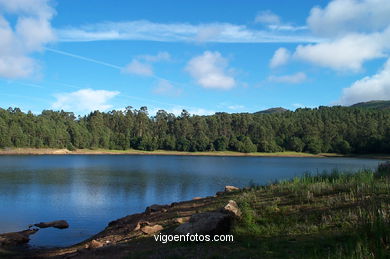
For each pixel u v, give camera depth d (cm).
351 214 1127
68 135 13025
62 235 1973
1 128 11288
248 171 6531
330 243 937
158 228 1443
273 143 14450
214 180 4891
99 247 1301
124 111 17062
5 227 2158
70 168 6506
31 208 2723
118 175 5388
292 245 970
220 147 14425
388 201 1209
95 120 15188
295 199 1498
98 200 3120
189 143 14500
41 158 9506
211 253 973
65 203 2952
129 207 2828
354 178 1744
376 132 13738
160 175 5509
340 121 16500
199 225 1167
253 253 935
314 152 13988
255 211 1376
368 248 806
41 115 14750
